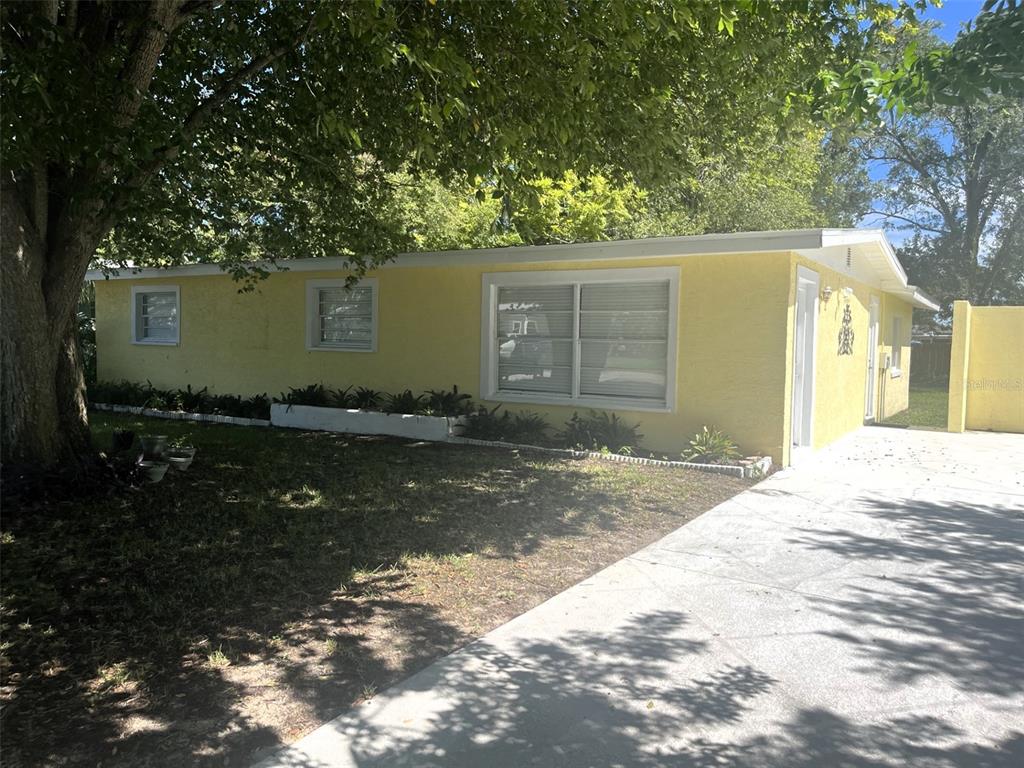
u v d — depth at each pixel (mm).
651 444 9492
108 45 6219
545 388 10477
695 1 5867
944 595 4668
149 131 5457
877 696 3406
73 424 7113
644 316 9586
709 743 3012
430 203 14398
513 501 6816
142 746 2887
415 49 5297
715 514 6609
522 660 3713
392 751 2912
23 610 4152
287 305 12883
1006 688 3494
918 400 20047
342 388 12328
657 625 4172
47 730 2982
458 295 11016
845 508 6867
